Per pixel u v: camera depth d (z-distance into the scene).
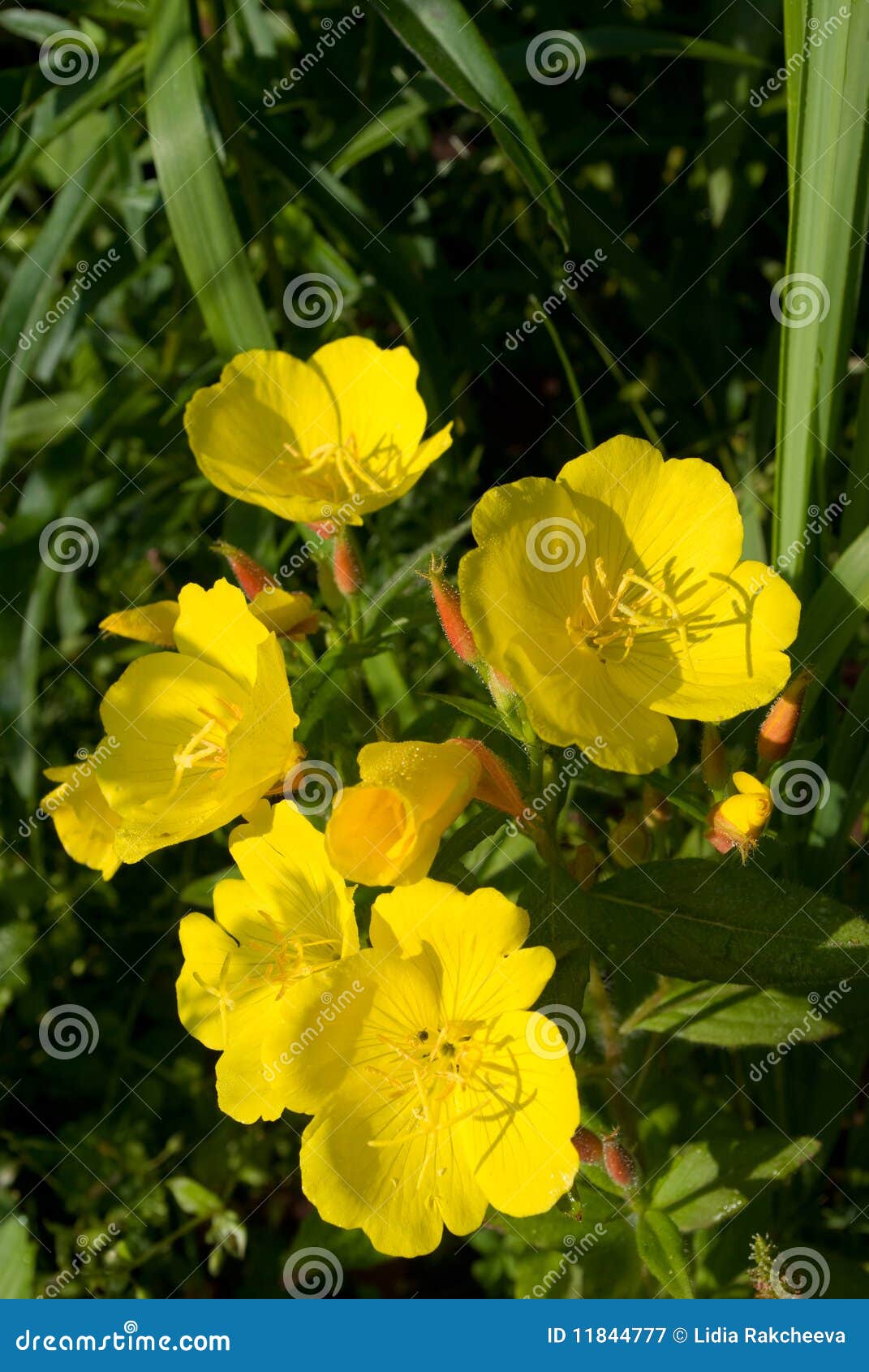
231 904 0.32
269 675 0.30
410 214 0.45
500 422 0.48
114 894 0.43
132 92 0.43
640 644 0.31
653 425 0.46
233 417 0.35
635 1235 0.34
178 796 0.32
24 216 0.50
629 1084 0.35
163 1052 0.42
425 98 0.41
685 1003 0.34
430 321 0.42
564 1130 0.29
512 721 0.31
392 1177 0.30
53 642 0.46
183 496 0.44
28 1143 0.41
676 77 0.48
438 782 0.29
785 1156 0.33
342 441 0.36
